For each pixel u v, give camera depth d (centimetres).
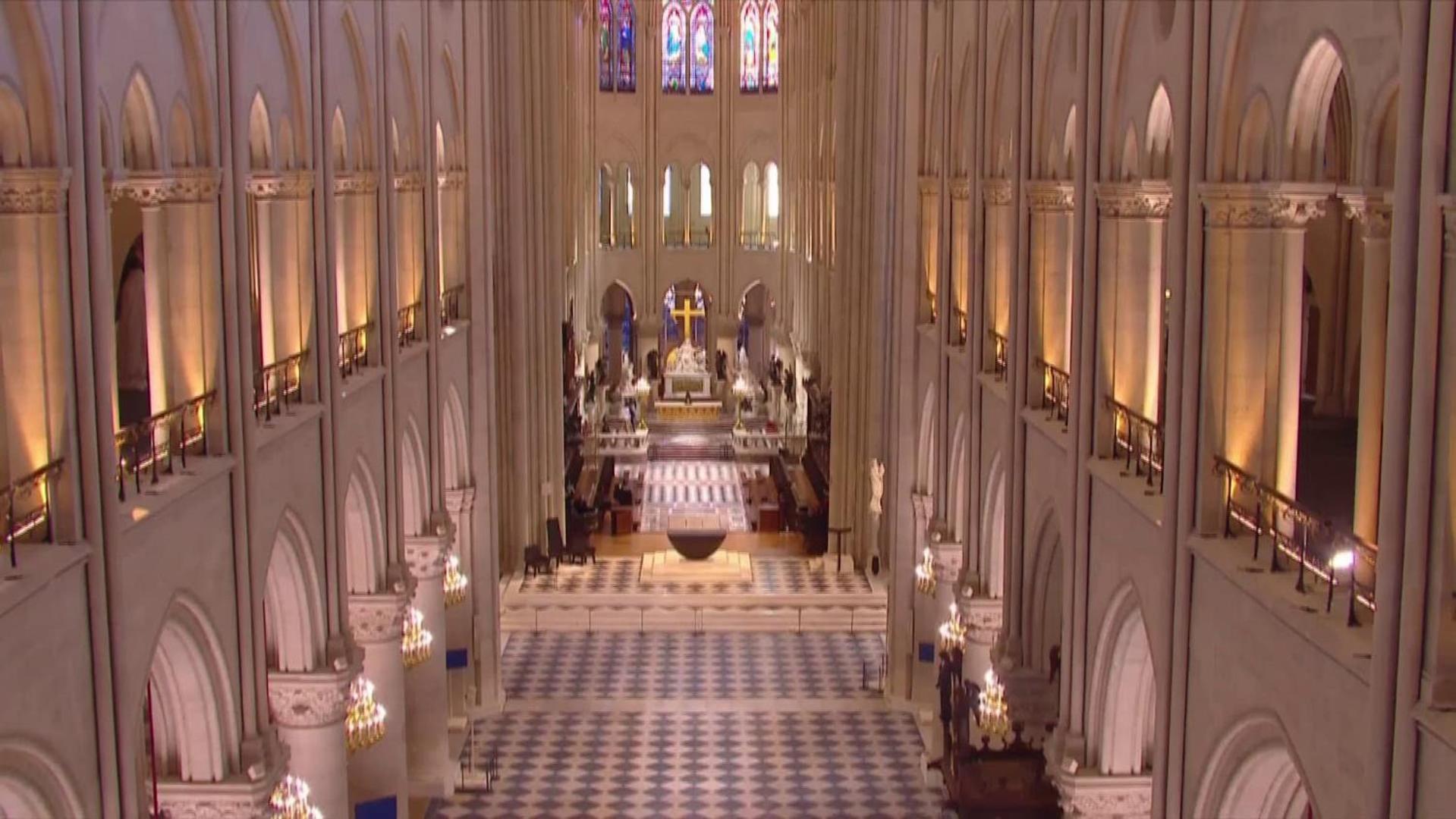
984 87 2902
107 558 1586
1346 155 2838
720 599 4706
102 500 1580
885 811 3294
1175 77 1814
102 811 1590
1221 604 1675
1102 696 2189
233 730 2038
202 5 1922
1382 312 1485
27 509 1524
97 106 1577
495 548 3919
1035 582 2567
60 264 1521
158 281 1950
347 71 2673
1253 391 1739
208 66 1944
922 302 3744
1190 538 1748
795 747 3666
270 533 2166
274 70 2261
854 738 3725
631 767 3541
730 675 4184
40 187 1501
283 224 2359
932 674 3831
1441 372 1188
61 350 1525
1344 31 1432
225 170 1981
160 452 1923
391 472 2898
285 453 2242
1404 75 1200
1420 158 1194
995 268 2920
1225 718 1656
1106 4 2170
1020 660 2627
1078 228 2230
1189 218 1758
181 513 1827
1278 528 1688
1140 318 2164
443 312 3684
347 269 2808
